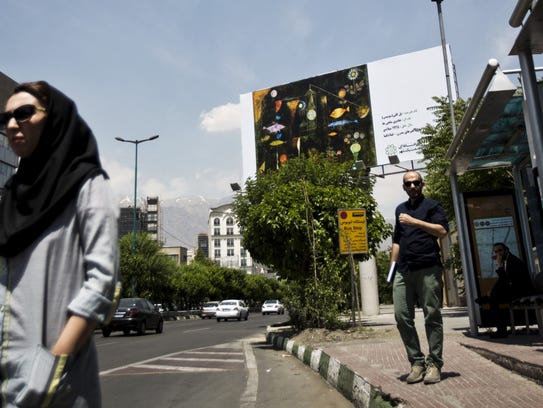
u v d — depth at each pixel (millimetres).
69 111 1681
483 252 8688
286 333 13070
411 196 4875
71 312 1491
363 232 11992
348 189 14258
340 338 9977
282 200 13000
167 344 14500
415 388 4418
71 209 1598
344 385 5602
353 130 28484
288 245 12797
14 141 1622
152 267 43062
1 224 1585
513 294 7465
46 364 1410
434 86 26828
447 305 34375
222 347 13016
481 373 5000
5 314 1510
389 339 9367
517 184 8773
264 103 31656
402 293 4797
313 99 30031
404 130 27141
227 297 81500
